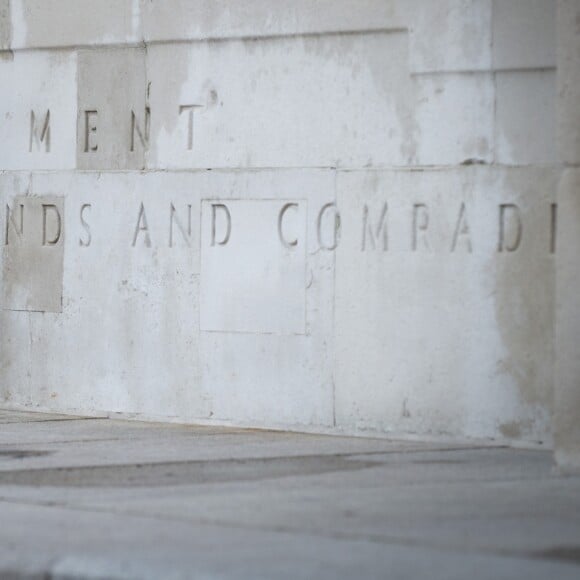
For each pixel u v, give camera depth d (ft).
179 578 24.17
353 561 25.52
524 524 29.76
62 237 53.11
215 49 49.88
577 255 37.60
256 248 48.85
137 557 25.94
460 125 45.19
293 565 25.07
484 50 44.70
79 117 52.85
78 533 28.71
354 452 42.57
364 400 46.78
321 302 47.60
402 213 46.11
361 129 46.96
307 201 47.88
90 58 52.60
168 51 50.85
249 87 49.16
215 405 49.75
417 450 43.21
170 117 50.78
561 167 37.99
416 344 45.85
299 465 39.47
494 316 44.57
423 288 45.73
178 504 32.42
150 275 51.08
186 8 50.37
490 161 44.73
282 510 31.53
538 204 43.93
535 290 43.88
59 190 53.21
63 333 53.11
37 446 43.47
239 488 35.04
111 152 52.13
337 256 47.26
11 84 54.24
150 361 51.11
